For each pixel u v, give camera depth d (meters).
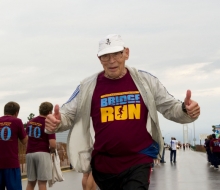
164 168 21.42
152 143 4.28
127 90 4.28
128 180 4.11
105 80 4.36
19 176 7.11
